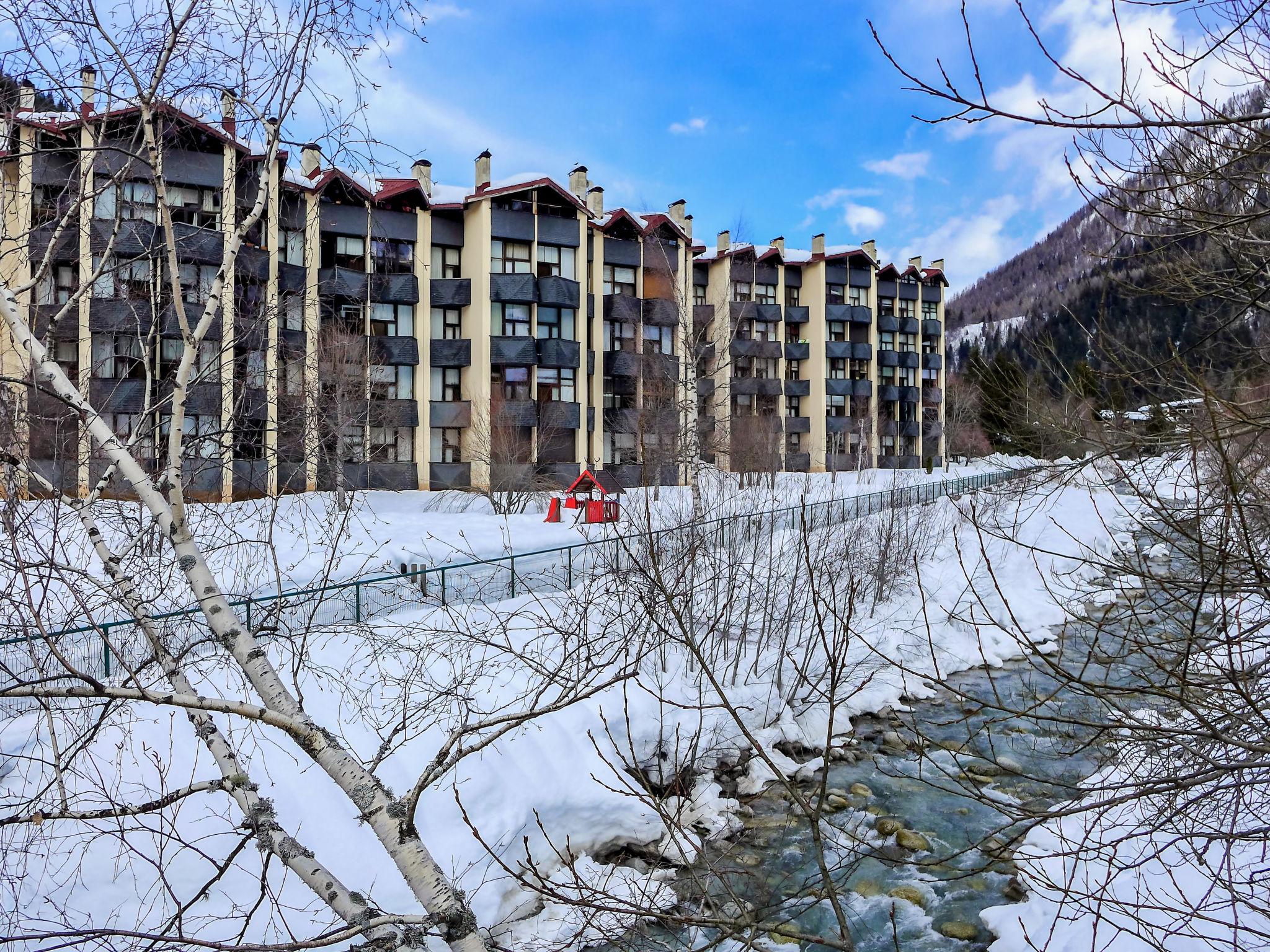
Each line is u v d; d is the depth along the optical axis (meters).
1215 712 3.85
